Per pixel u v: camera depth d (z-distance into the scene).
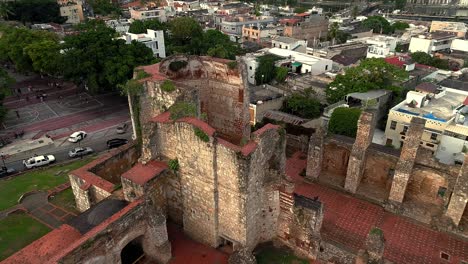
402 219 36.97
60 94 80.12
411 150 35.31
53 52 76.62
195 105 31.30
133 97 34.00
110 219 24.92
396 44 110.75
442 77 74.88
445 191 36.84
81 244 22.31
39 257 23.48
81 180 33.12
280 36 125.12
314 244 29.91
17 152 54.72
